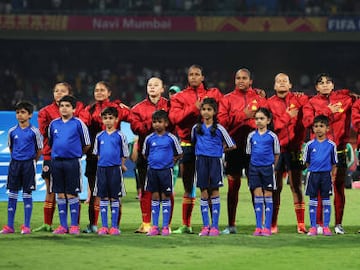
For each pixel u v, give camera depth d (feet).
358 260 63.67
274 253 66.69
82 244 71.10
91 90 264.72
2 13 264.52
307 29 269.44
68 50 284.61
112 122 78.18
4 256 64.39
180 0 273.75
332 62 291.99
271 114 79.66
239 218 95.76
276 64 291.79
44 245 70.33
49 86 272.72
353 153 141.79
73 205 78.59
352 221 94.02
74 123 78.23
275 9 275.59
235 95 81.71
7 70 271.49
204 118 77.97
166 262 62.08
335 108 80.38
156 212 78.59
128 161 162.91
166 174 77.97
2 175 114.21
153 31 271.08
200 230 83.61
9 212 79.56
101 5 271.08
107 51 287.69
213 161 77.77
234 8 274.77
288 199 119.34
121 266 60.29
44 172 81.97
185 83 276.00
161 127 78.07
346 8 271.69
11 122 114.73
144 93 269.23
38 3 268.82
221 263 61.82
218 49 291.17
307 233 80.33
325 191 79.25
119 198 79.61
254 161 78.43
